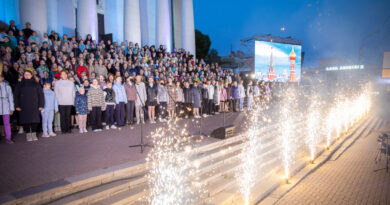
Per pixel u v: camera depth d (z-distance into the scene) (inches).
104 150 235.5
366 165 329.4
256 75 894.4
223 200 195.9
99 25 725.9
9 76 289.7
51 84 318.3
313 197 228.2
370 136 519.5
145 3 752.3
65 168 185.0
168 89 418.3
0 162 196.1
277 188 246.5
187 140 286.2
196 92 458.6
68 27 575.2
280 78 954.7
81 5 550.6
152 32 800.9
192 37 759.7
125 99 357.7
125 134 305.6
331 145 429.4
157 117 449.4
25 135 290.7
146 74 456.1
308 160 330.0
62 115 301.3
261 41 901.2
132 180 180.9
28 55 343.0
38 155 215.6
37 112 269.4
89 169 183.8
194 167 226.2
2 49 309.9
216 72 685.3
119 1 719.7
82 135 295.9
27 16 435.2
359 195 232.4
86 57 410.3
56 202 146.0
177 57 608.7
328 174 295.0
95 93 319.0
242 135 330.3
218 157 259.9
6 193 143.6
